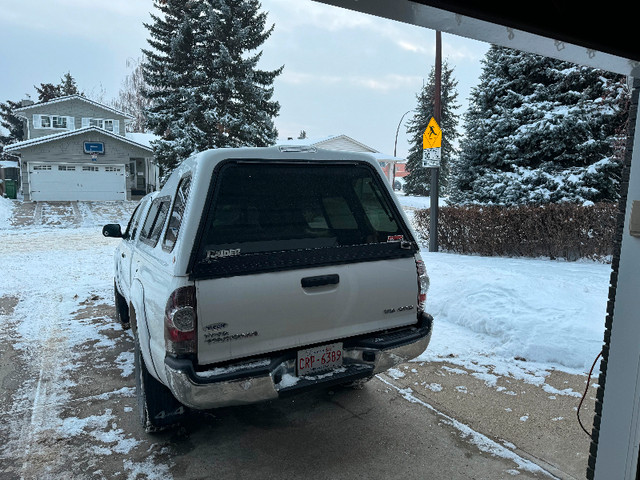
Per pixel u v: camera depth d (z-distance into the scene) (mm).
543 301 5652
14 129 49344
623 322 1877
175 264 2588
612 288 2119
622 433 1905
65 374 4375
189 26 22844
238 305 2648
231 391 2605
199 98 22703
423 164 11242
